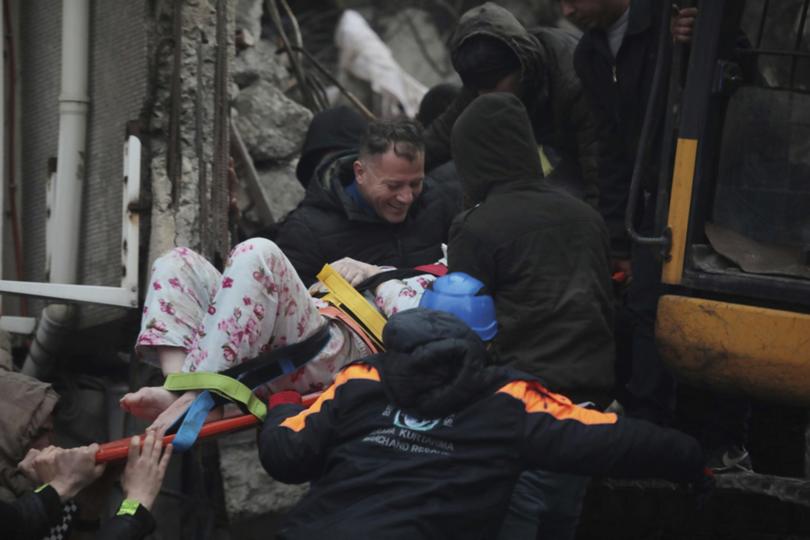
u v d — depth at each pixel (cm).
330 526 1323
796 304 1606
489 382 1366
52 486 1451
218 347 1525
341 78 4219
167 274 1616
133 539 1430
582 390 1545
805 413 2088
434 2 5044
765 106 1593
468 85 2091
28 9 2259
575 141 2083
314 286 1745
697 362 1592
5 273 2262
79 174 2111
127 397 1509
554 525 1634
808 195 1573
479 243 1577
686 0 1677
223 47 2070
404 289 1678
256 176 2470
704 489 1432
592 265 1582
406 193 1870
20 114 2269
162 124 2041
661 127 1889
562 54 2075
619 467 1346
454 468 1340
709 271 1573
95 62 2112
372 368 1398
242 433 2333
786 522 2066
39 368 2180
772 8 1623
